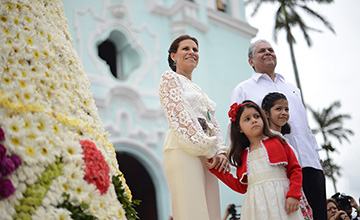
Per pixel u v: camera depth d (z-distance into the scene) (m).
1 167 2.31
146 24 13.34
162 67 13.27
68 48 3.20
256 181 3.43
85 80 3.32
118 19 12.87
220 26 14.89
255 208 3.36
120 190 2.98
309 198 4.25
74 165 2.63
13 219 2.32
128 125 12.00
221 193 12.47
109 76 12.14
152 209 12.39
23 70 2.70
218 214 3.70
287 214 3.29
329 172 26.95
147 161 12.05
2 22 2.75
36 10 3.00
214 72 14.12
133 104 12.28
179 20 13.61
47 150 2.55
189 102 3.72
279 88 4.62
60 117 2.75
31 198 2.39
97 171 2.72
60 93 2.90
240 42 15.29
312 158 4.30
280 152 3.45
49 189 2.47
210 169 3.64
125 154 12.34
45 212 2.39
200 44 13.87
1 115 2.48
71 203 2.51
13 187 2.34
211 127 3.76
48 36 3.01
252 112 3.56
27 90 2.65
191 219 3.41
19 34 2.78
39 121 2.61
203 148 3.49
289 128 4.21
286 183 3.41
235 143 3.63
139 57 12.99
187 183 3.49
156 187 12.09
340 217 5.05
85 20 12.20
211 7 14.90
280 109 4.03
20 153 2.43
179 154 3.55
